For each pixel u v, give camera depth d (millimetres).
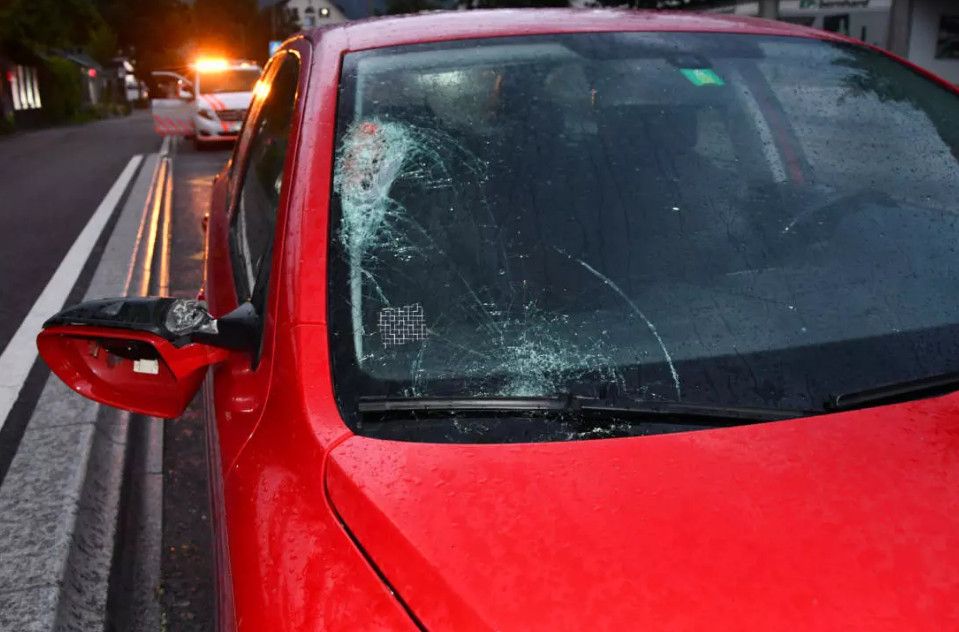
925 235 1818
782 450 1305
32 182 14930
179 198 11547
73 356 1740
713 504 1199
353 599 1134
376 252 1662
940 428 1358
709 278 1683
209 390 2199
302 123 1910
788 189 1869
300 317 1562
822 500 1203
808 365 1555
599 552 1134
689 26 2275
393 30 2217
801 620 1041
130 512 3385
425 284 1623
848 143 1990
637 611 1060
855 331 1621
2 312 6199
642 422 1421
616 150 1865
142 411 1690
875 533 1150
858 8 20500
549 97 1953
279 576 1198
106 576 2875
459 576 1116
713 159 1890
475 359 1529
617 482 1246
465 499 1229
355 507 1245
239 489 1404
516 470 1278
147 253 7902
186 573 3004
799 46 2250
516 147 1850
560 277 1652
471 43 2104
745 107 2008
